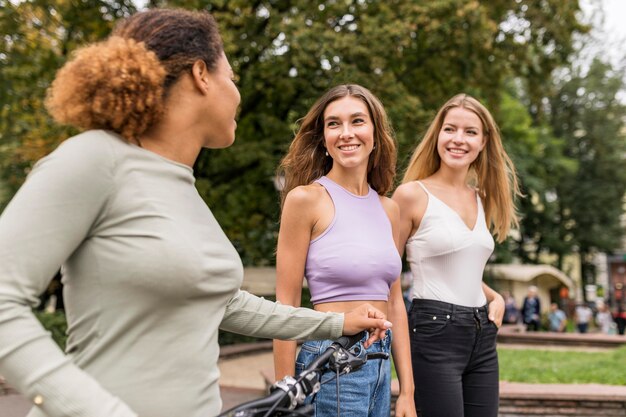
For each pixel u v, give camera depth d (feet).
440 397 9.45
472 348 9.75
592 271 130.00
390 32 40.91
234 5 40.73
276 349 7.65
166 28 4.59
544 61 54.75
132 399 4.11
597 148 112.37
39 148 37.96
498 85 51.80
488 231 10.41
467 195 10.63
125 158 4.23
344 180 8.39
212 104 4.75
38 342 3.63
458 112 10.38
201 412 4.34
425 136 10.87
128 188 4.17
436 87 51.26
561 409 18.86
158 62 4.44
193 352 4.31
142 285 4.10
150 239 4.14
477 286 9.98
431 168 10.75
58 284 41.39
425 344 9.59
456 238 9.78
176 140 4.64
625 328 85.51
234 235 50.83
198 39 4.69
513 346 41.34
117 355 4.14
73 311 4.22
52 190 3.86
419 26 44.32
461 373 9.68
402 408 8.55
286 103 48.85
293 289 7.97
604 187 112.68
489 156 10.85
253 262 58.23
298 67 41.32
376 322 6.05
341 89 8.52
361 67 43.01
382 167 8.89
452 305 9.62
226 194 48.11
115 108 4.25
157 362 4.18
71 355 4.27
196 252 4.28
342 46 40.01
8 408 21.52
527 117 96.07
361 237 7.97
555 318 73.26
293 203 7.94
